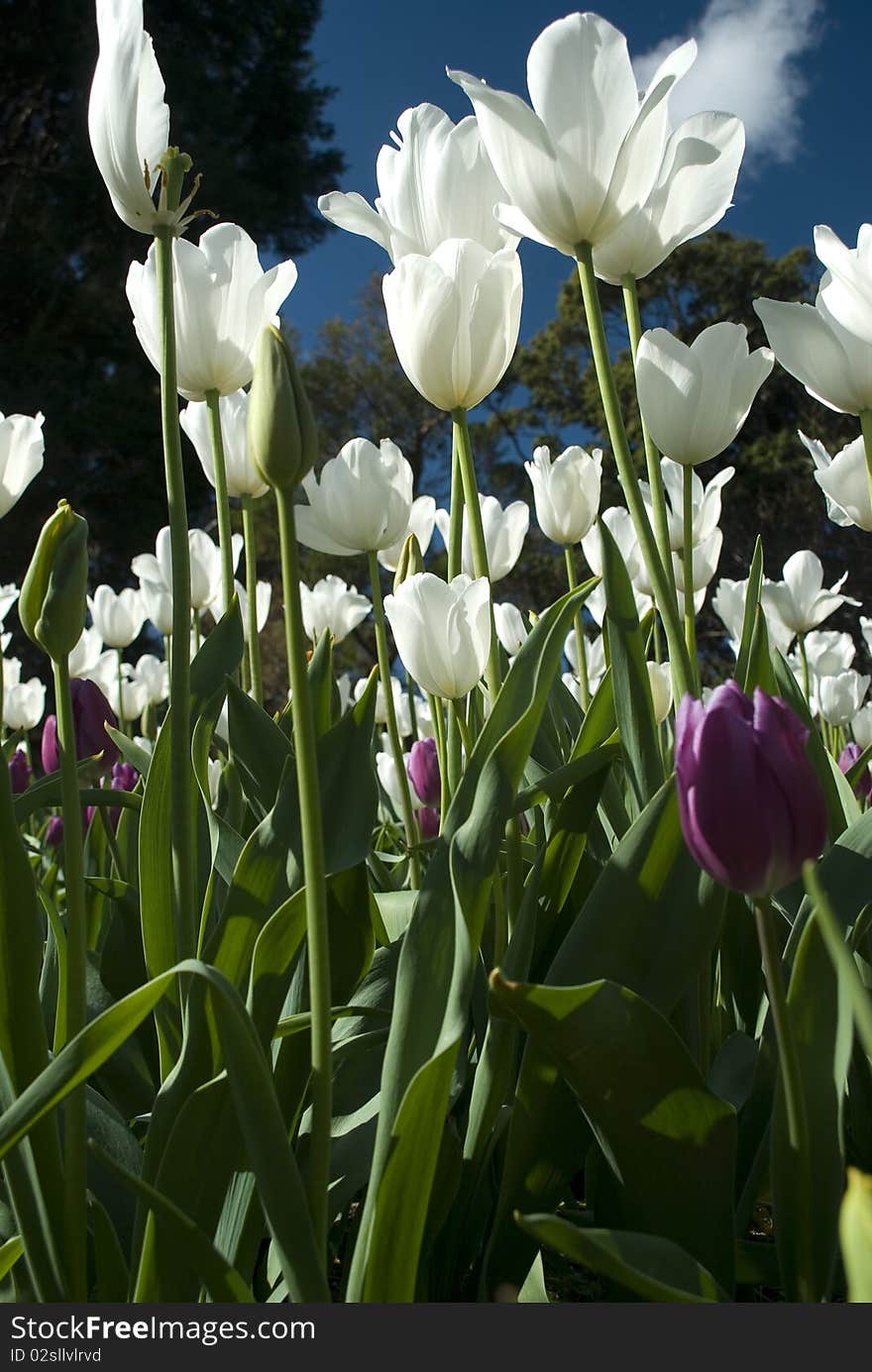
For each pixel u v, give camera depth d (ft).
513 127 3.41
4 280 61.21
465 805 3.29
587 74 3.41
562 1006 2.52
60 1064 2.44
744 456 66.90
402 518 5.64
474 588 4.13
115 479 61.87
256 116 72.43
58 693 3.03
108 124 3.31
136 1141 3.71
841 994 2.77
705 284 75.31
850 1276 1.64
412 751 8.35
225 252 4.55
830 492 4.74
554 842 3.89
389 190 4.54
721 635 46.62
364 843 3.47
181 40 71.10
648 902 3.12
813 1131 2.74
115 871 6.86
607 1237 2.45
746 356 4.07
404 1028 2.86
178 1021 3.65
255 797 4.60
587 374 79.00
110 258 64.28
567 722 5.75
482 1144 3.38
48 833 10.19
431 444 90.17
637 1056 2.66
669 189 3.88
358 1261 2.71
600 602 7.22
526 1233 3.16
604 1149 2.82
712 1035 4.24
